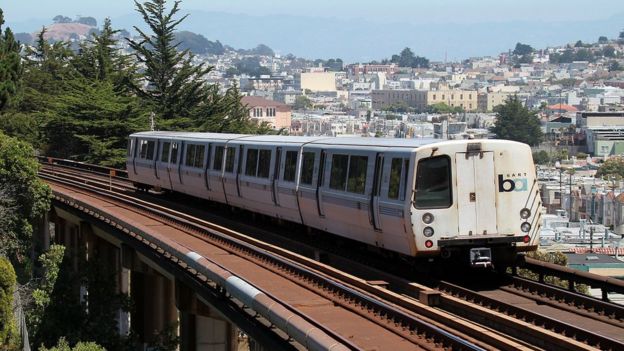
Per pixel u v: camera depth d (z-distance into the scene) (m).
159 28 90.50
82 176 68.19
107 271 43.81
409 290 24.09
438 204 24.50
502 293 24.41
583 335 18.78
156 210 41.03
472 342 17.17
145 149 53.22
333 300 21.53
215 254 29.47
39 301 44.41
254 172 37.34
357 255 29.83
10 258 51.22
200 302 28.92
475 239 24.62
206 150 43.47
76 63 97.56
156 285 41.03
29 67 114.06
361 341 17.86
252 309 20.42
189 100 90.31
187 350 31.19
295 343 19.27
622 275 60.22
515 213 24.88
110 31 97.25
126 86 91.88
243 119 100.62
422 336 18.02
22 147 49.16
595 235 99.75
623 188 160.38
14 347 38.12
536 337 18.50
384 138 28.83
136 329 41.34
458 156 24.56
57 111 83.88
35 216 49.66
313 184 31.53
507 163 24.78
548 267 24.92
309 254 31.45
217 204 45.31
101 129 82.25
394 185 25.42
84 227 45.91
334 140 31.33
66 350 38.72
